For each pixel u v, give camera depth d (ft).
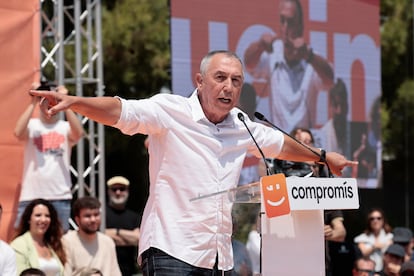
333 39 70.44
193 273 25.32
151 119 25.45
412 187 127.85
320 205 24.91
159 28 101.65
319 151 29.07
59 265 46.19
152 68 101.71
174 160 25.71
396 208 126.72
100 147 60.23
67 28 88.48
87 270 44.73
